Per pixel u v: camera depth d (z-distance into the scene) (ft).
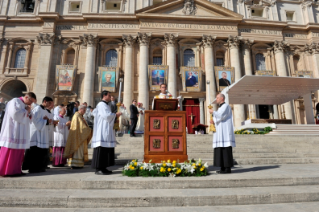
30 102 17.28
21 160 15.93
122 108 39.32
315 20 84.48
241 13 82.53
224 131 17.38
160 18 75.31
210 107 20.26
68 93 71.20
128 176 14.92
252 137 35.58
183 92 72.13
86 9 78.95
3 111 31.53
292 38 81.25
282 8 85.51
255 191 12.28
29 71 73.61
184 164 15.56
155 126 18.11
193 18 75.61
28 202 10.91
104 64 75.31
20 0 79.61
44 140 18.88
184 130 18.22
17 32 75.66
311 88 53.36
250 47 79.20
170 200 11.14
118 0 79.71
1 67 73.10
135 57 75.36
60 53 74.95
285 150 30.60
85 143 23.48
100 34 74.69
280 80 48.26
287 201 11.80
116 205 10.96
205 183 13.41
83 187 13.03
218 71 72.79
